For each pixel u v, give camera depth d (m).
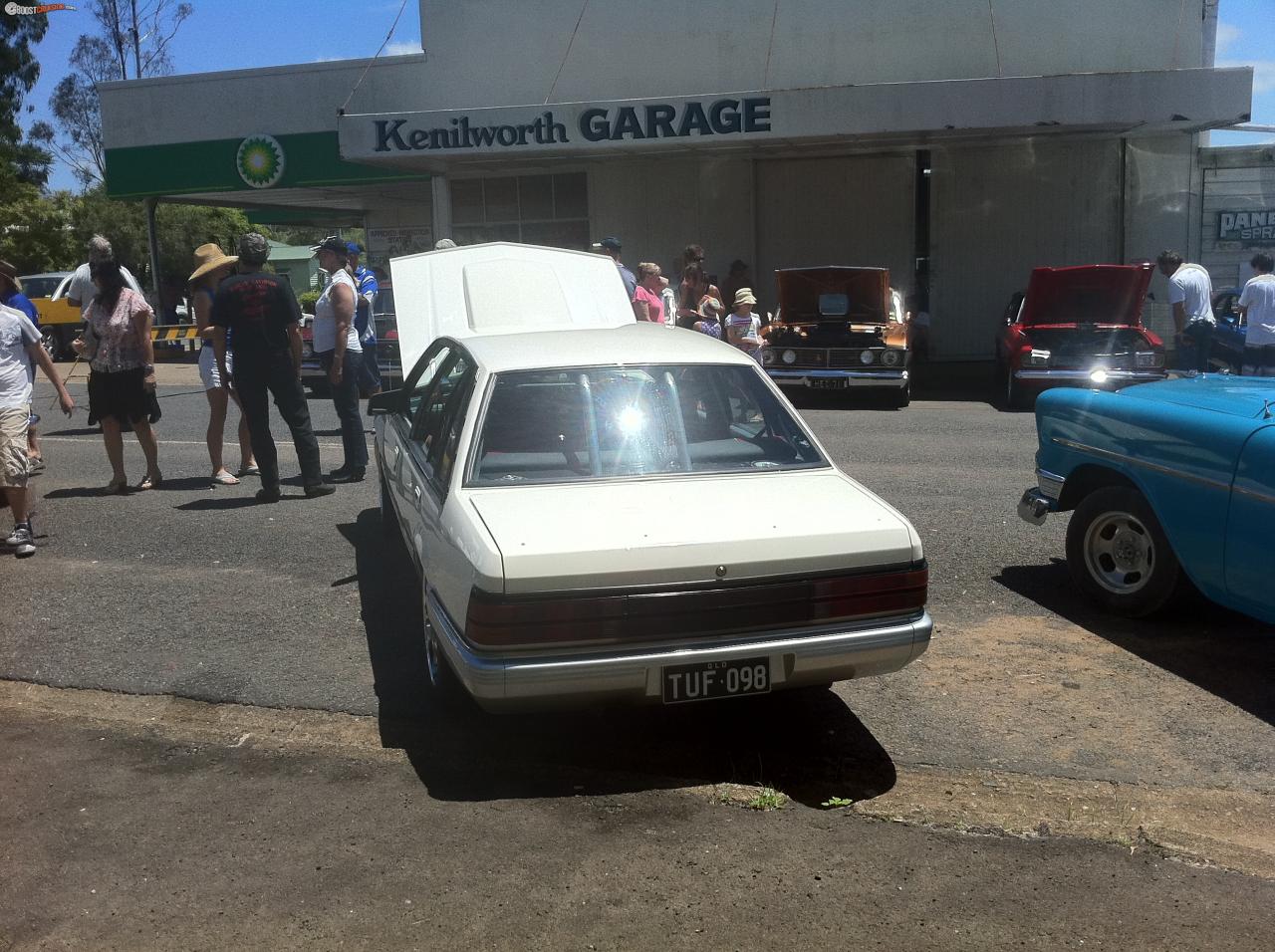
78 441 11.55
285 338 8.20
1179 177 19.39
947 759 4.20
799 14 19.58
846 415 13.71
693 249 13.33
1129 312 14.25
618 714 4.61
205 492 8.75
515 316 7.62
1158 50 18.77
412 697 4.76
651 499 4.17
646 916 3.18
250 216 31.25
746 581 3.80
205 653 5.26
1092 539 5.82
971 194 20.27
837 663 3.90
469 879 3.37
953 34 19.20
